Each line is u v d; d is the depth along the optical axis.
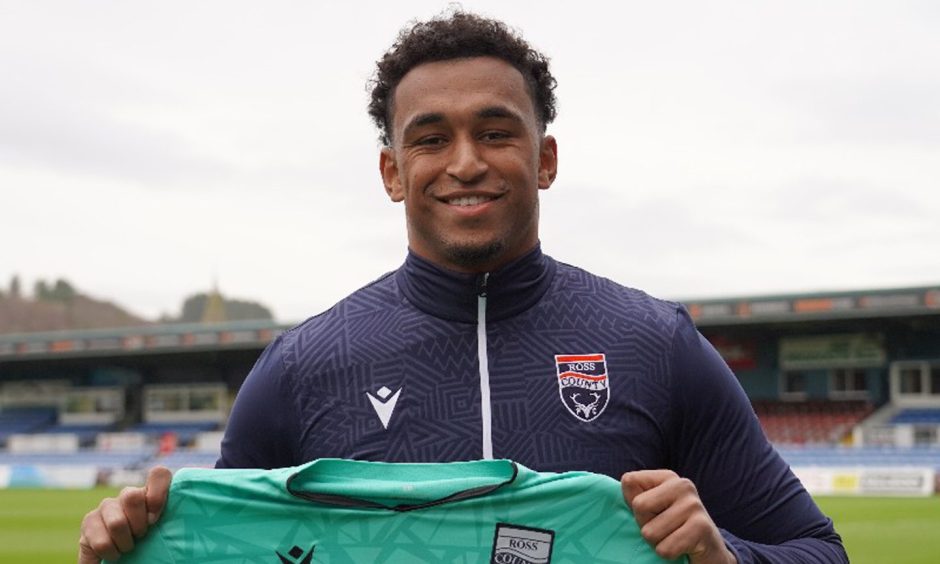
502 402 2.69
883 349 37.97
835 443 36.41
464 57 2.75
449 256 2.74
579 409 2.67
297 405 2.80
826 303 35.59
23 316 138.88
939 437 35.75
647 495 2.45
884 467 31.25
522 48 2.82
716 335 39.78
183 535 2.62
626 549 2.51
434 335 2.76
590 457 2.65
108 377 48.69
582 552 2.52
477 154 2.70
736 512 2.79
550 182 3.05
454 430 2.67
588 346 2.74
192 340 42.84
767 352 39.50
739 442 2.78
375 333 2.81
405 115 2.77
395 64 2.85
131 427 47.38
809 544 2.73
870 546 14.09
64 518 21.27
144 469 37.53
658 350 2.75
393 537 2.57
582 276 2.92
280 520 2.61
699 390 2.76
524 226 2.76
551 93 2.99
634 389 2.71
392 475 2.58
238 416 2.89
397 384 2.73
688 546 2.43
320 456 2.74
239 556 2.60
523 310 2.78
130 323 147.38
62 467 38.19
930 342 37.56
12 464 42.84
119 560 2.64
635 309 2.83
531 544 2.54
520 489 2.54
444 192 2.72
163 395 48.00
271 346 2.95
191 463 40.50
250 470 2.63
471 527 2.56
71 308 143.62
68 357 45.22
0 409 49.88
